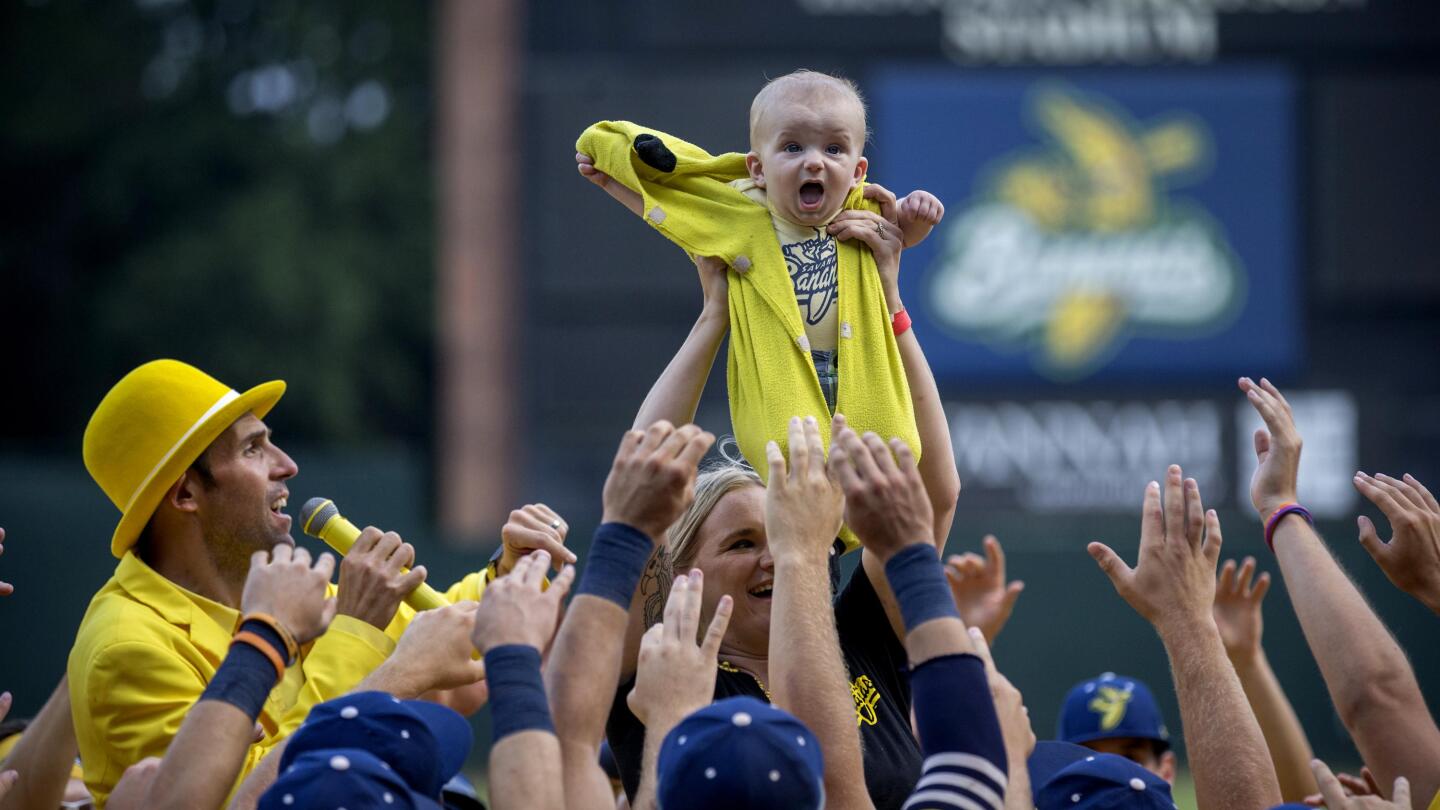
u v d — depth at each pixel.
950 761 7.50
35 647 32.19
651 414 9.79
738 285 9.81
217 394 10.55
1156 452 33.62
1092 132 34.06
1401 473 33.56
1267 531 10.25
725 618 8.55
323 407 55.44
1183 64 34.03
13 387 58.16
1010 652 32.94
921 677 7.67
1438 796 8.64
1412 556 9.98
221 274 55.50
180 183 59.75
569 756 7.78
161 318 55.72
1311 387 33.69
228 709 7.86
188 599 10.25
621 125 10.23
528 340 33.75
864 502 7.91
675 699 8.34
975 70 34.00
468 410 34.31
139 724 9.59
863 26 33.97
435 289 57.72
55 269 59.09
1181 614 9.39
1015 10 34.09
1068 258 33.94
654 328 33.78
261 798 7.38
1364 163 33.81
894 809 9.34
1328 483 33.66
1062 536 33.41
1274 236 33.88
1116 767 8.66
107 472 10.46
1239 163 33.97
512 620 7.88
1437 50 33.88
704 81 33.56
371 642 9.66
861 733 9.48
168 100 60.34
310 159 58.97
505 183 34.41
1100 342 33.78
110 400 10.49
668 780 7.36
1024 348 33.81
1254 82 34.03
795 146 9.77
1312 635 9.67
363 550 9.92
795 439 8.71
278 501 10.71
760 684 9.93
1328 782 8.23
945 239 33.94
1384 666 9.40
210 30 62.41
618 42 33.81
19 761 9.99
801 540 8.54
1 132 59.00
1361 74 33.91
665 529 8.24
